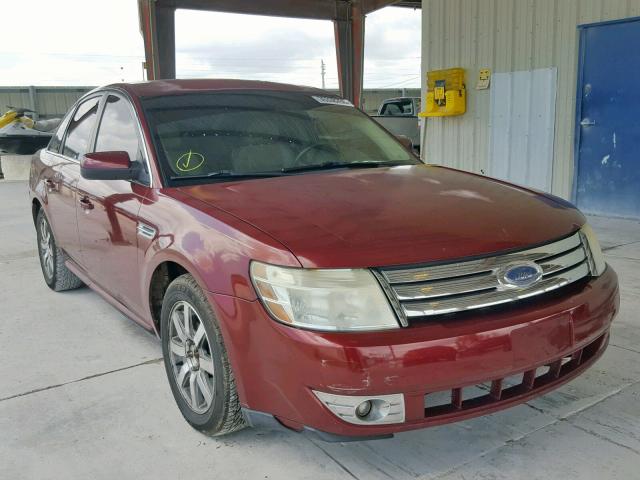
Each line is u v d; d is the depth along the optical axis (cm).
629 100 664
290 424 214
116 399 292
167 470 233
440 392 210
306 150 321
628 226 649
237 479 227
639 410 263
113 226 313
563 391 283
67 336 379
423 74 926
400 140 376
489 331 201
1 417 278
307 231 218
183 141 302
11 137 1559
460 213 237
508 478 220
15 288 493
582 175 725
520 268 215
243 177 291
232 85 358
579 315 221
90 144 372
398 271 203
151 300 288
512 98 793
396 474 226
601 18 675
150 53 1283
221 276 222
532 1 746
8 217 897
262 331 209
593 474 221
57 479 230
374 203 245
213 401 238
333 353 193
